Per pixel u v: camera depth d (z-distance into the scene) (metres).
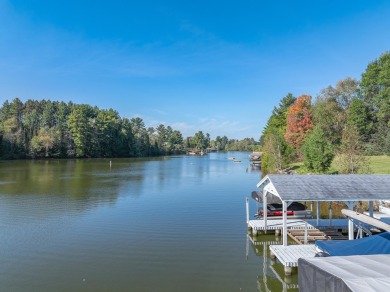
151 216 23.48
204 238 18.19
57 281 12.58
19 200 29.59
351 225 14.05
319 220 19.58
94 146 117.06
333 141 54.31
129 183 42.50
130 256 15.31
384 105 50.81
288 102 93.69
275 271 13.66
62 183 41.41
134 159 110.38
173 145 178.50
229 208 26.42
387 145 48.03
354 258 8.42
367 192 14.69
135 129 154.25
